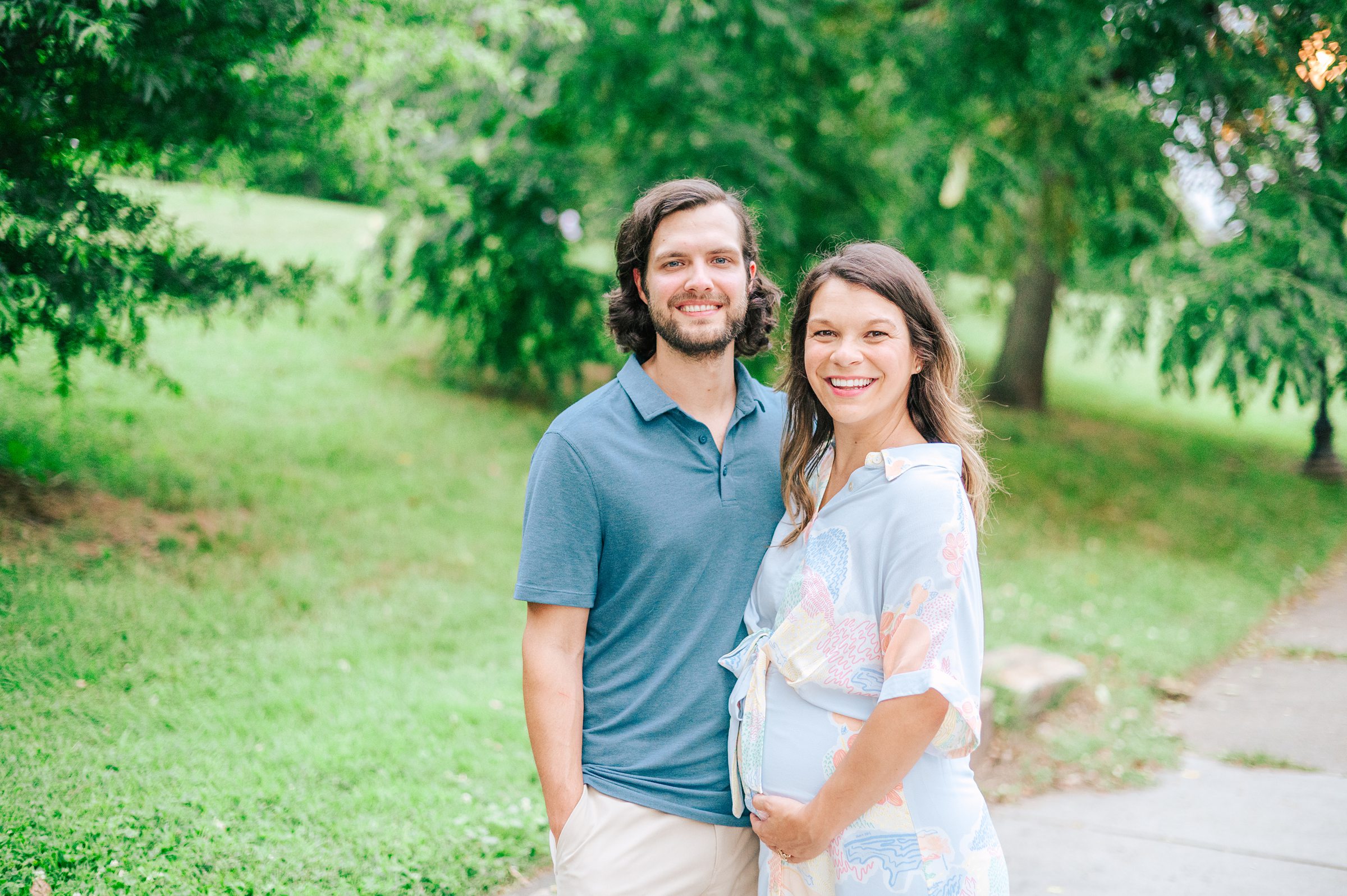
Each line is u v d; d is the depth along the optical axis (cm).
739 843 192
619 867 181
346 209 1600
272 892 274
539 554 187
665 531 187
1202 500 999
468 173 897
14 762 323
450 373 992
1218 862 345
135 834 291
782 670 178
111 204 443
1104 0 689
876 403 180
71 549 489
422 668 458
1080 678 505
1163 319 719
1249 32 656
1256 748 459
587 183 920
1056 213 948
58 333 451
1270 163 693
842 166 968
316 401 833
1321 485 1148
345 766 353
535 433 880
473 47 609
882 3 971
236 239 1212
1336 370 694
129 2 379
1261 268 674
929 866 170
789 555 188
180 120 452
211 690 398
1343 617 695
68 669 389
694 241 191
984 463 194
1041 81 759
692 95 851
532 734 187
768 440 202
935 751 168
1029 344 1316
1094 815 384
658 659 188
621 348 209
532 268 899
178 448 665
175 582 489
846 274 181
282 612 489
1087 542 821
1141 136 774
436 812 328
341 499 652
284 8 427
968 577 167
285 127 508
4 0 369
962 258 1049
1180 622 642
